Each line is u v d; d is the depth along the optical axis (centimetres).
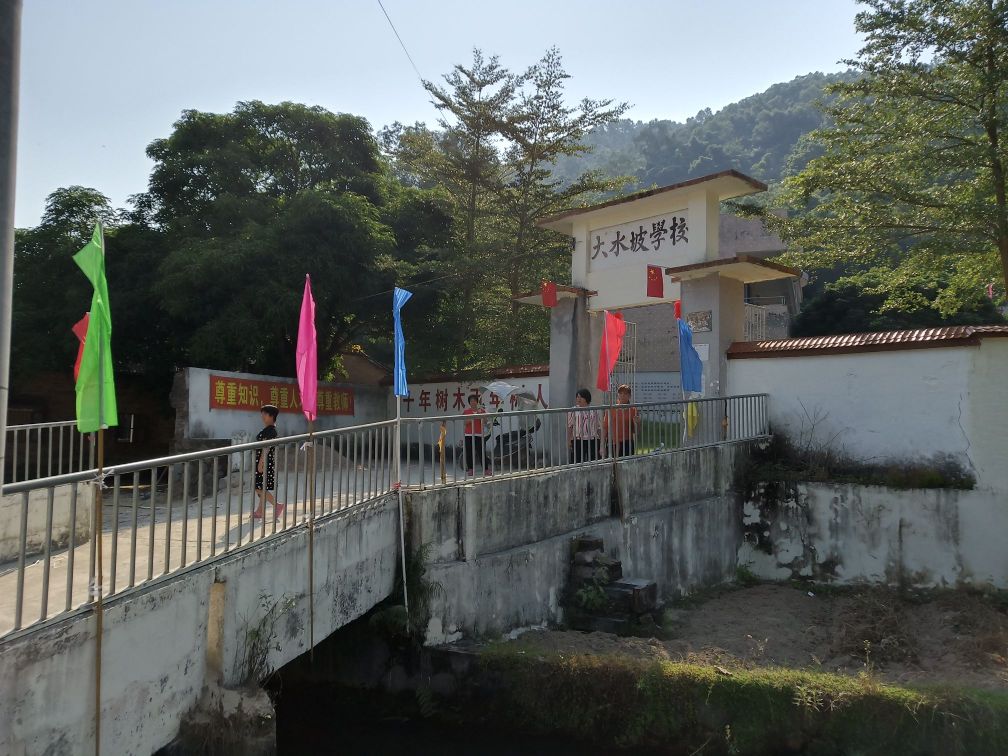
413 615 821
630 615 952
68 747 417
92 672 435
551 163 2133
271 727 561
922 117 1295
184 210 1742
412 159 2058
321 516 707
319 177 1897
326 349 1892
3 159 368
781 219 1482
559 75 1923
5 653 377
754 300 2994
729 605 1158
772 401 1398
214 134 1789
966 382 1195
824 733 707
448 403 1802
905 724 693
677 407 1234
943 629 1029
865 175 1357
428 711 805
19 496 665
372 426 808
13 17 373
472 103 1927
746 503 1336
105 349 464
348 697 854
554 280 2036
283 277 1537
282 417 1589
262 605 610
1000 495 1150
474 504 884
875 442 1285
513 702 781
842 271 3219
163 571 509
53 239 1582
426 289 1803
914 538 1194
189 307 1513
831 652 978
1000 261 1430
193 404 1379
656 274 1444
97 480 442
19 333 1527
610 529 1058
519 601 922
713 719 729
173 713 512
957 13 1202
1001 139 1262
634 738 742
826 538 1266
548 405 1605
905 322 2578
